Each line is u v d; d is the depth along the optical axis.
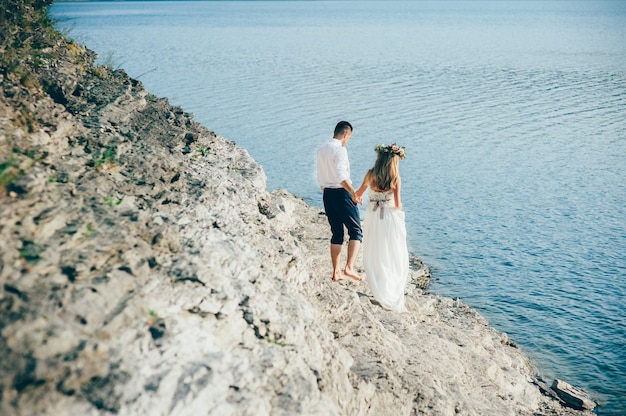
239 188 9.70
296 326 5.82
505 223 23.20
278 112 43.16
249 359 5.07
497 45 95.62
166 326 4.54
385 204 9.06
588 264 19.56
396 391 6.69
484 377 9.53
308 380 5.20
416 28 137.75
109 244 4.84
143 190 6.82
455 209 24.75
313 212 17.33
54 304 4.08
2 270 4.11
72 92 8.64
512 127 39.47
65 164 6.23
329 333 6.70
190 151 10.39
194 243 5.98
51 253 4.44
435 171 30.08
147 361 4.18
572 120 41.44
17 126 6.38
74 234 4.77
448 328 11.13
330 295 8.19
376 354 7.24
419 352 8.73
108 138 7.47
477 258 20.05
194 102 46.16
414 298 13.81
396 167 8.79
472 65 70.31
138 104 10.00
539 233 22.20
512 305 16.86
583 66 68.38
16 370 3.49
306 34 119.81
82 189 5.81
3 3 8.75
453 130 38.59
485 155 33.03
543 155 33.00
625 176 29.28
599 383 13.26
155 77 58.25
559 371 13.73
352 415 5.99
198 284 5.27
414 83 56.81
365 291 10.01
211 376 4.30
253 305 5.57
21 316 3.80
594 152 33.59
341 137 8.43
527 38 108.25
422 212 24.41
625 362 14.09
